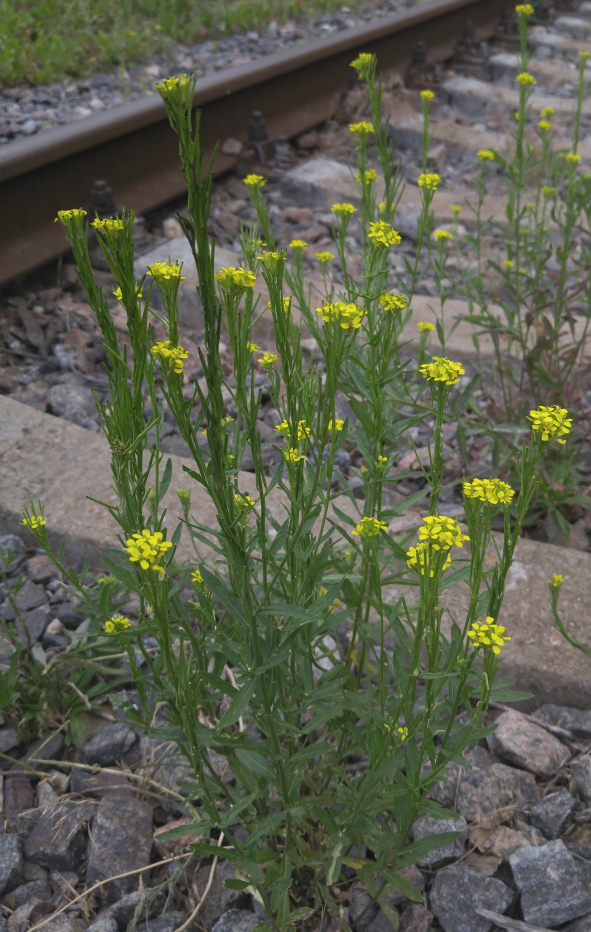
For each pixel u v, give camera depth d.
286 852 1.66
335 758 1.86
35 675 2.26
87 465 2.99
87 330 3.86
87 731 2.25
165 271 1.17
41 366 3.56
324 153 6.18
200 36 7.20
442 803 2.04
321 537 1.49
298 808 1.60
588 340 4.07
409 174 5.98
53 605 2.56
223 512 1.27
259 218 2.64
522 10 3.27
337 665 1.84
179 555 2.57
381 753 1.50
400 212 5.36
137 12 7.40
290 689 1.68
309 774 1.84
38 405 3.36
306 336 3.88
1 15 6.30
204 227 1.07
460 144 6.46
